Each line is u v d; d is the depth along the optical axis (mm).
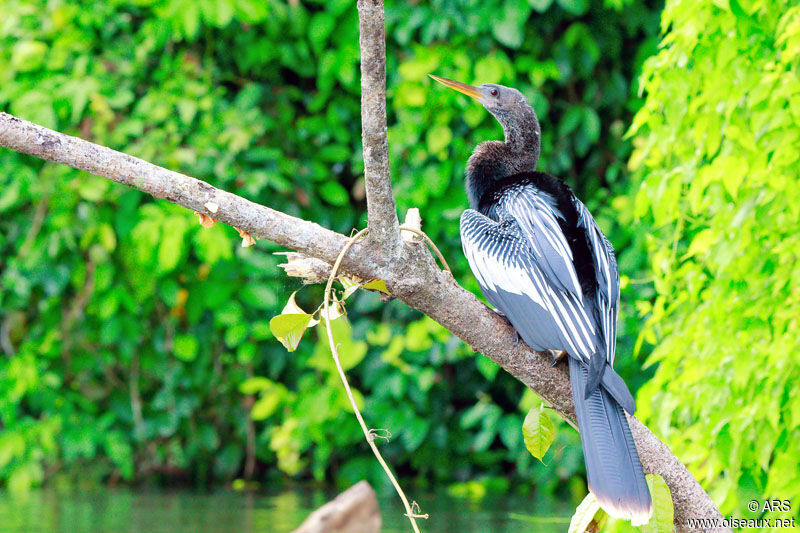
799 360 5965
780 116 5988
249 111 11141
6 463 10992
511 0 10633
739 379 6211
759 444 6312
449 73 10945
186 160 10641
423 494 10883
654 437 4680
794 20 5906
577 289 4668
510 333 4715
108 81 10992
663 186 6734
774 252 6137
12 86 10883
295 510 9523
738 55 6312
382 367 11094
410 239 4508
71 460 11078
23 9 10969
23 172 10781
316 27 10977
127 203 10797
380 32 3844
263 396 11023
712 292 6539
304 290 11141
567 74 11172
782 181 6027
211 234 10438
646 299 10539
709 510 4617
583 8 10609
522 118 6418
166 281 11023
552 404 4789
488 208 5641
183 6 10398
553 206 5230
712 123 6418
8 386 10930
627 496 4004
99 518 8938
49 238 10883
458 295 4578
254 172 10977
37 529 8344
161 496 10484
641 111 6922
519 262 4879
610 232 10922
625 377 10789
